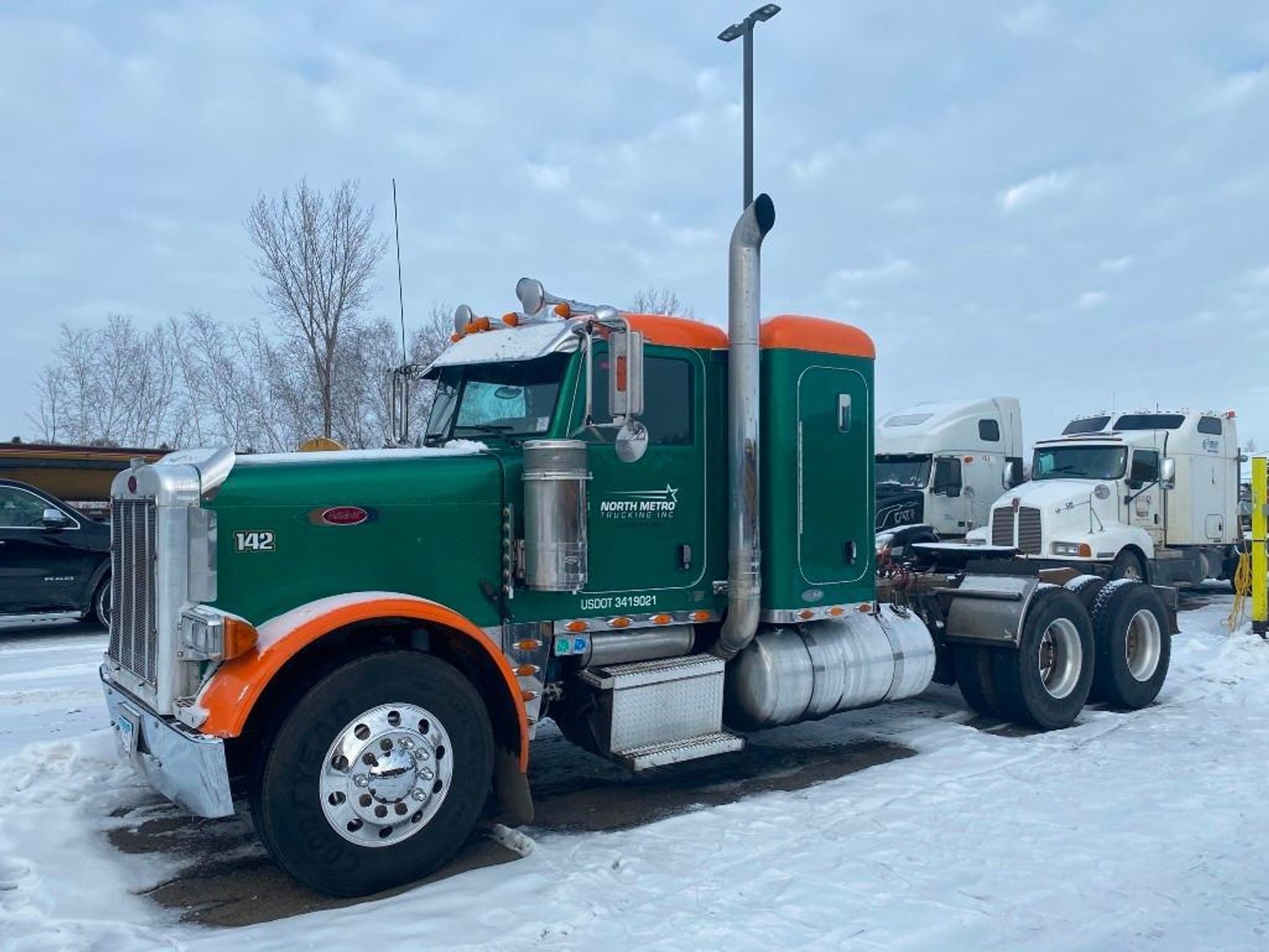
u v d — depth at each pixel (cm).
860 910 426
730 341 597
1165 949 396
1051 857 488
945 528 1842
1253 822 539
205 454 479
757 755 696
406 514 508
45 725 775
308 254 1827
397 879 456
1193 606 1603
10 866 482
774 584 617
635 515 575
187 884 471
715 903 434
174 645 456
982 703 779
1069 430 1789
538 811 578
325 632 443
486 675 513
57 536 1237
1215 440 1723
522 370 573
